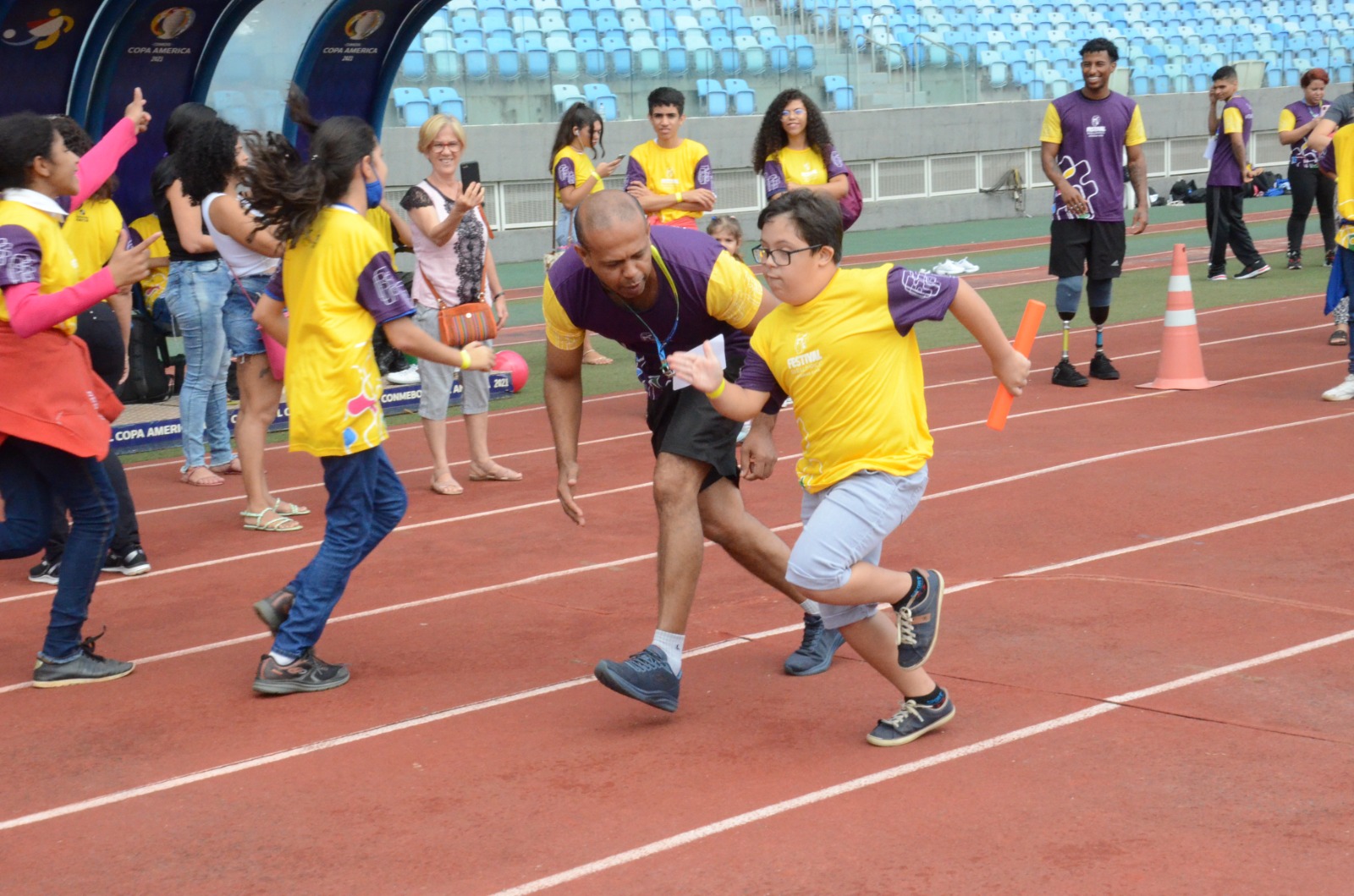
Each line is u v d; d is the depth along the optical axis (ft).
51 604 19.53
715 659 16.07
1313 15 110.32
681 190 33.32
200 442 27.12
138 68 33.58
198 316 26.45
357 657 16.69
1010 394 13.08
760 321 14.14
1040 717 13.65
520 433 30.86
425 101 67.36
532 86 71.15
